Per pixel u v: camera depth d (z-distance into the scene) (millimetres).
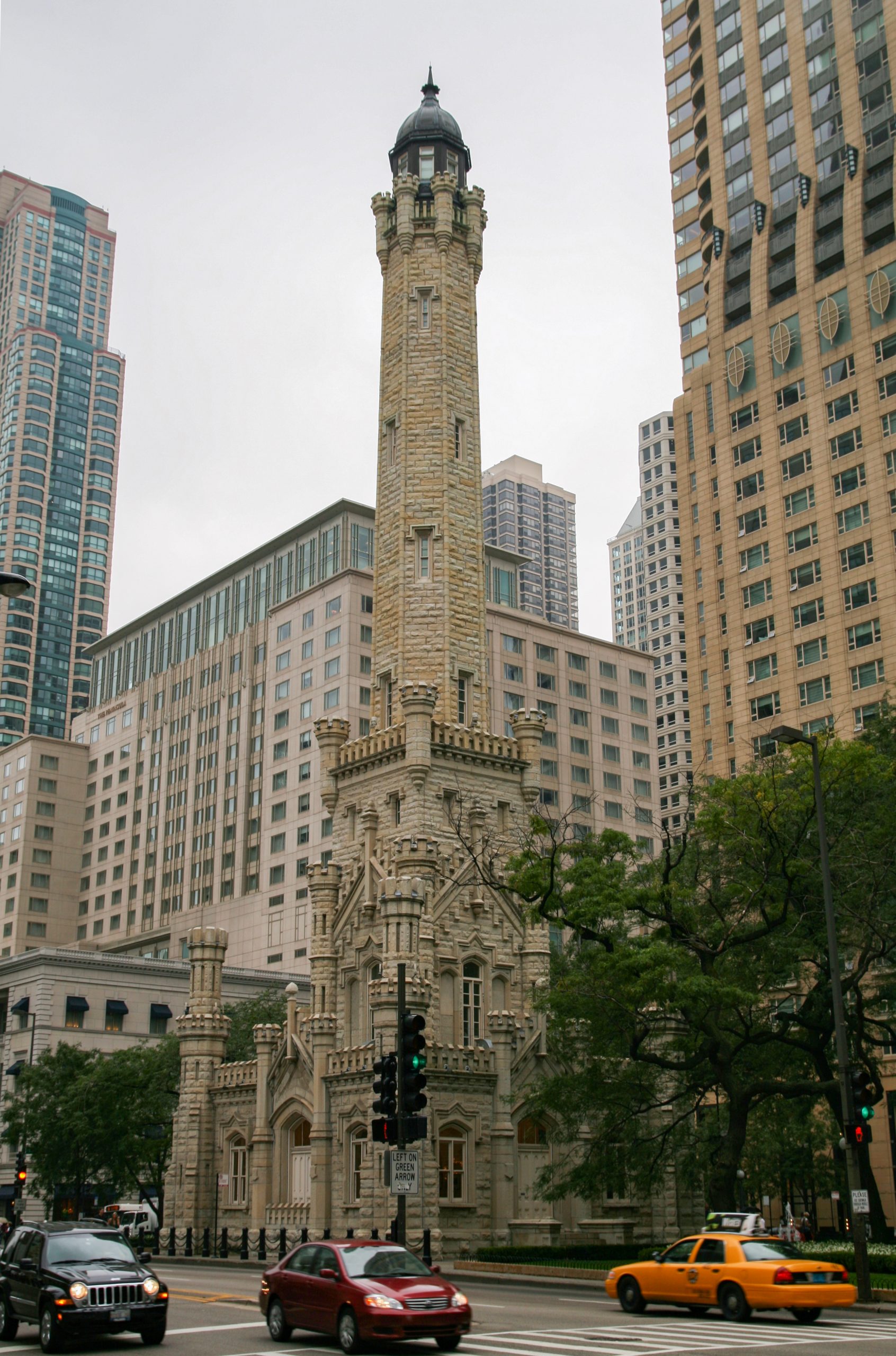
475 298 71000
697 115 127062
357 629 132750
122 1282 25656
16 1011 110750
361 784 62812
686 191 131500
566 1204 57031
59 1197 97375
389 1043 53375
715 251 121188
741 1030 50188
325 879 62188
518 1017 59188
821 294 110562
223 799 147375
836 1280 30078
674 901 47625
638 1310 32688
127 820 165000
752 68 120688
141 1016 113375
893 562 101375
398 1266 26141
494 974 59375
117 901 162875
